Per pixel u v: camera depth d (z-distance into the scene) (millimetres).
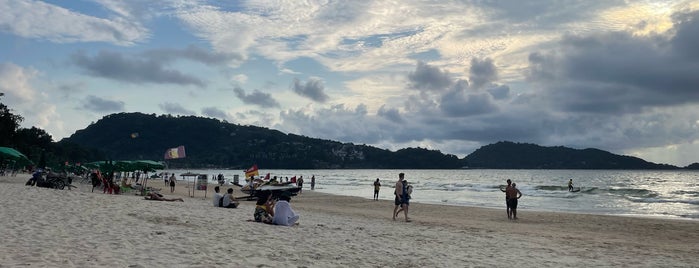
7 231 10516
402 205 21422
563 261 11414
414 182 109438
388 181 113938
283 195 17078
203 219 15477
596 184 102000
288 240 12062
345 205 34125
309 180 119750
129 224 12773
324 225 17141
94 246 9281
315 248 11062
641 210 35812
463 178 150375
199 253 9234
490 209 31203
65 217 13344
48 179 29672
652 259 12531
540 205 40438
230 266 8219
